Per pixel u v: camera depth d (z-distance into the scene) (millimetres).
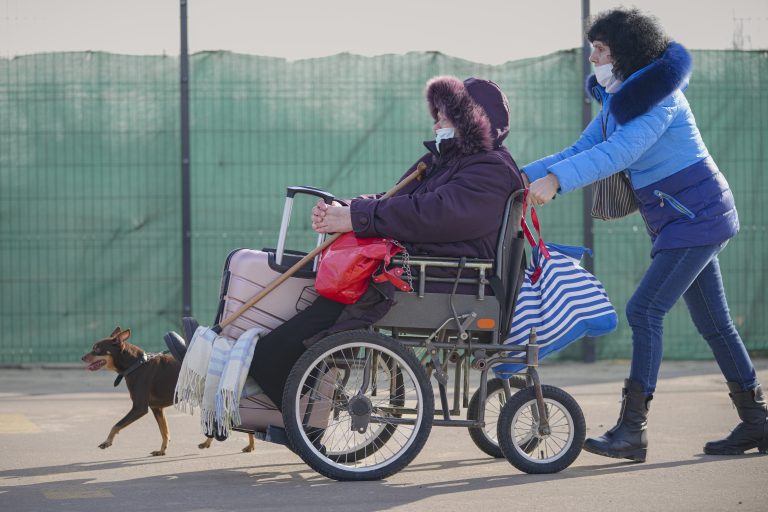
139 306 15672
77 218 15578
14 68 15438
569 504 7230
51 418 11484
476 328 8203
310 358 7922
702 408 11883
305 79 15648
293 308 8250
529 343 8266
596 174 8375
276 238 15688
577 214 16000
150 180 15594
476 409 8938
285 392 7926
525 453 8352
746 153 16156
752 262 16250
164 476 8359
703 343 16297
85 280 15617
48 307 15617
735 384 9211
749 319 16297
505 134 8508
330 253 7961
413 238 8047
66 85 15492
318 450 8133
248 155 15633
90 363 9617
